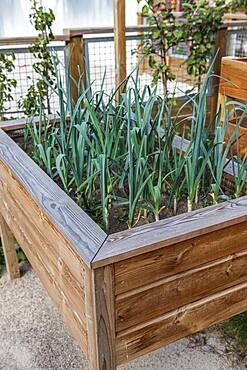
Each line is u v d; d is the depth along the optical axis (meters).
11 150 1.65
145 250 1.03
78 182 1.39
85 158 1.50
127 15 5.90
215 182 1.38
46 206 1.20
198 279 1.20
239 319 1.84
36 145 1.63
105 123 1.42
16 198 1.59
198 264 1.17
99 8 5.75
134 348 1.17
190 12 3.45
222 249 1.19
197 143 1.26
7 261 2.11
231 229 1.18
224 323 1.83
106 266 0.99
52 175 1.54
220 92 2.59
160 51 3.59
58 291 1.33
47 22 3.04
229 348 1.72
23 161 1.54
